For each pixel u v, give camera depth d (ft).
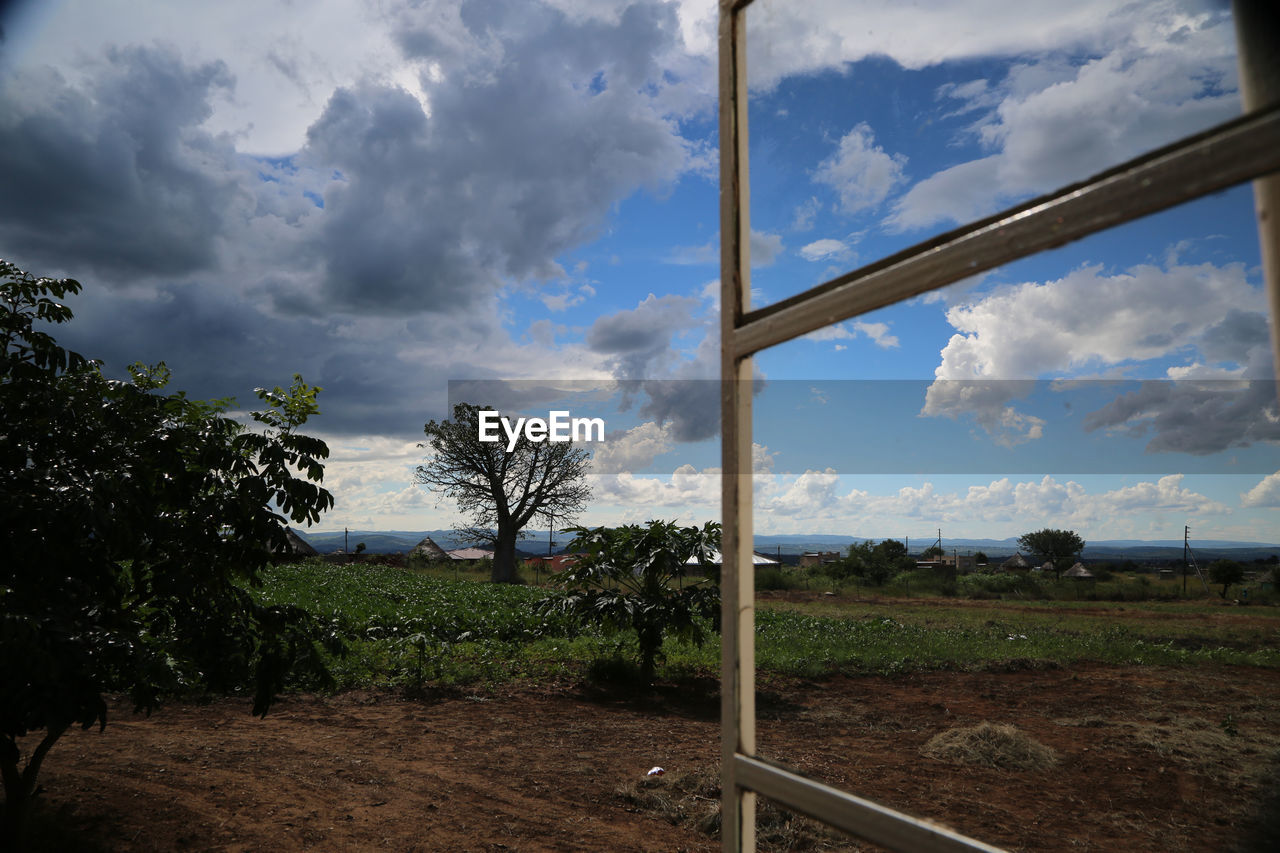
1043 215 2.49
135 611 12.77
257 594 56.44
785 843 13.83
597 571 30.71
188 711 23.36
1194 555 136.56
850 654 41.88
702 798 16.69
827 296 3.33
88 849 12.55
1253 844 14.25
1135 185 2.23
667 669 34.24
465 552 203.62
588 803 16.29
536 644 40.16
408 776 17.83
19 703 9.30
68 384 11.78
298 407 13.15
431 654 33.60
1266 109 1.93
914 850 2.65
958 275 2.77
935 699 30.96
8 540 9.73
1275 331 2.12
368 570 121.49
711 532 30.71
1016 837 14.74
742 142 4.23
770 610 74.84
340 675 29.22
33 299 11.50
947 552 186.60
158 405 12.39
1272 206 2.16
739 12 4.35
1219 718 27.27
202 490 12.48
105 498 10.42
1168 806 16.83
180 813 14.53
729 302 4.06
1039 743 23.04
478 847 13.69
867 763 20.42
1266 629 63.87
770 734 24.00
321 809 15.29
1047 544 170.81
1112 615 82.28
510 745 21.13
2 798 14.37
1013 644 49.49
